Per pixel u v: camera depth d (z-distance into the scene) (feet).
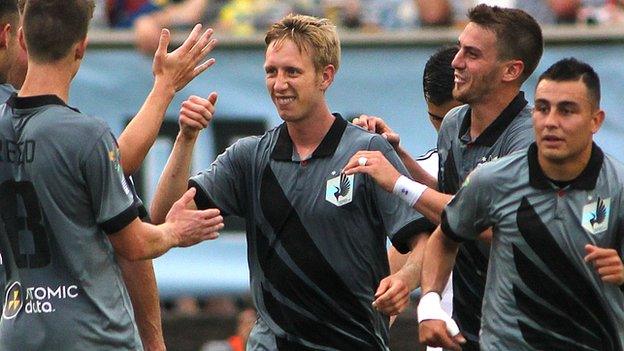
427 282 77.00
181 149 82.17
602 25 130.82
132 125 77.00
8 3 79.15
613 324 73.46
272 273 82.12
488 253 83.10
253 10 136.26
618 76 125.80
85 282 72.08
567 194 72.43
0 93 78.95
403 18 133.90
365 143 81.61
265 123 128.57
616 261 69.97
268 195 81.92
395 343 130.93
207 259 128.36
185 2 136.36
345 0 135.44
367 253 81.56
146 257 73.10
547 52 126.41
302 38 80.38
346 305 81.66
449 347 76.02
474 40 82.43
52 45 71.20
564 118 71.31
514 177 73.20
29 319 72.54
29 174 71.31
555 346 73.36
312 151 81.51
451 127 85.71
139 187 126.31
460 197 75.05
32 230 71.97
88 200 71.61
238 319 134.62
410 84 127.13
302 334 81.97
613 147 125.90
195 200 82.84
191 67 79.05
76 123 71.05
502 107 83.35
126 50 129.70
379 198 80.89
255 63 128.57
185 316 134.41
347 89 127.54
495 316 74.28
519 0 133.49
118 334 73.10
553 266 72.79
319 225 81.10
